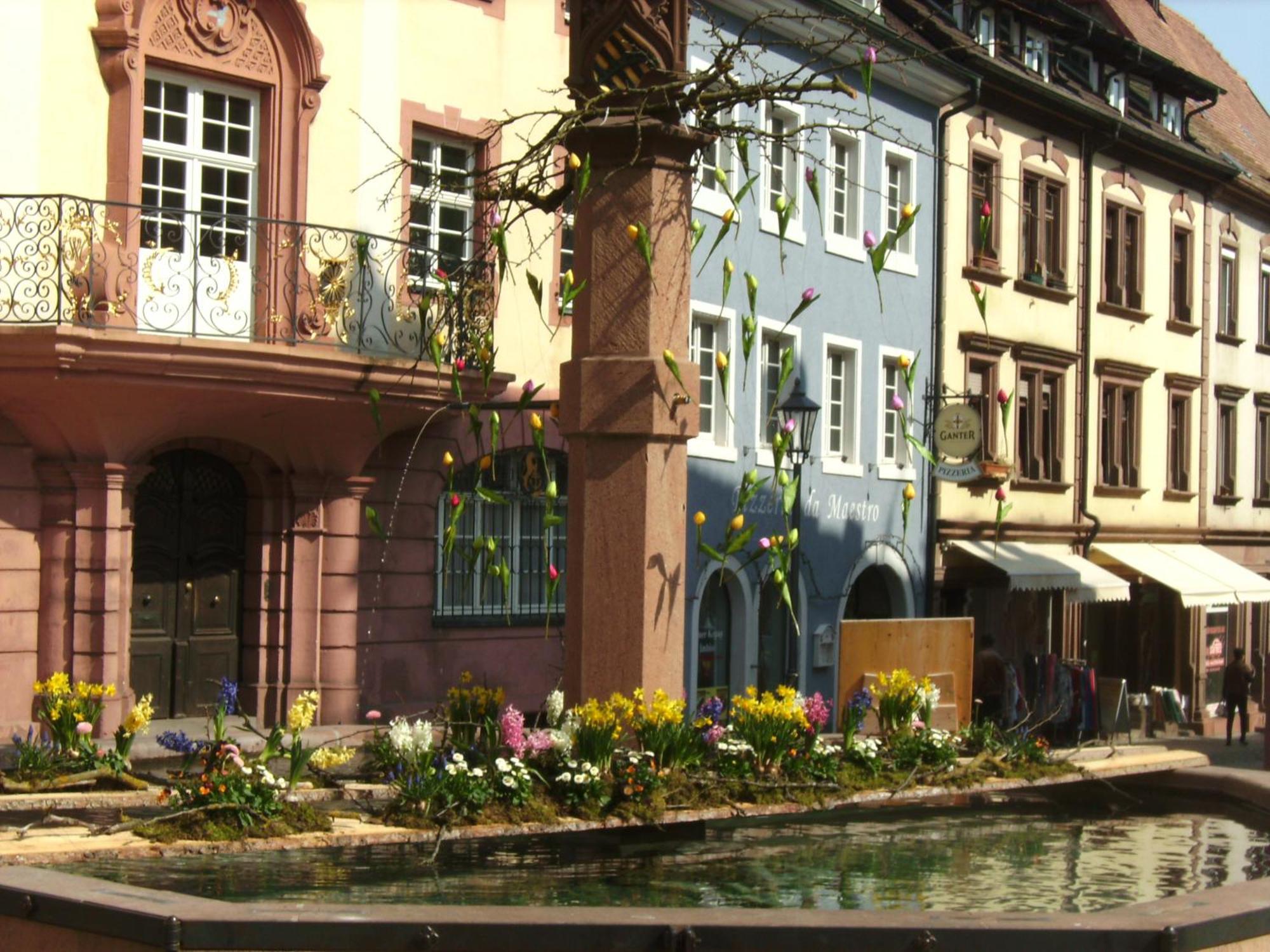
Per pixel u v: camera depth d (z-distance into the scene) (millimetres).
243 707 17844
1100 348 33688
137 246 15945
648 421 8586
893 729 9375
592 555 8688
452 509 8719
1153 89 36375
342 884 6402
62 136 15711
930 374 28391
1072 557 31859
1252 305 40438
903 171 27781
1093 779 9281
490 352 9078
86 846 6586
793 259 24953
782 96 8781
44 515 15938
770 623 24859
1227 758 27031
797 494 8648
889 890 6750
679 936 5039
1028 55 31641
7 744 15266
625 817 7652
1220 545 38656
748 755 8422
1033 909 6469
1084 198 32906
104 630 15969
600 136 8742
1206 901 5625
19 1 15383
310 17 17625
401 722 7895
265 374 15938
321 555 17938
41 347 14703
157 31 16344
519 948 5020
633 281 8711
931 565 28250
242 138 17234
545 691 20484
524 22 20000
